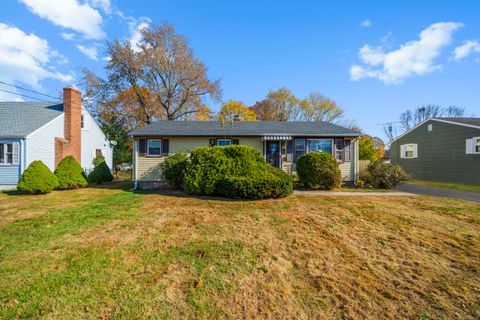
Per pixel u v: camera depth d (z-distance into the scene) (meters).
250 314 2.63
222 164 9.46
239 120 17.67
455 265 3.75
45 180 10.80
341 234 5.07
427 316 2.63
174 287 3.09
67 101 16.31
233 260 3.86
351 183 13.66
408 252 4.21
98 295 2.89
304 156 12.17
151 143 13.48
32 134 13.66
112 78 25.70
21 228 5.39
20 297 2.83
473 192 11.05
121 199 9.09
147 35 25.41
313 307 2.77
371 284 3.23
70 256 3.90
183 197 9.41
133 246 4.34
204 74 27.45
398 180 12.27
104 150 21.95
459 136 15.27
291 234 5.05
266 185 8.71
